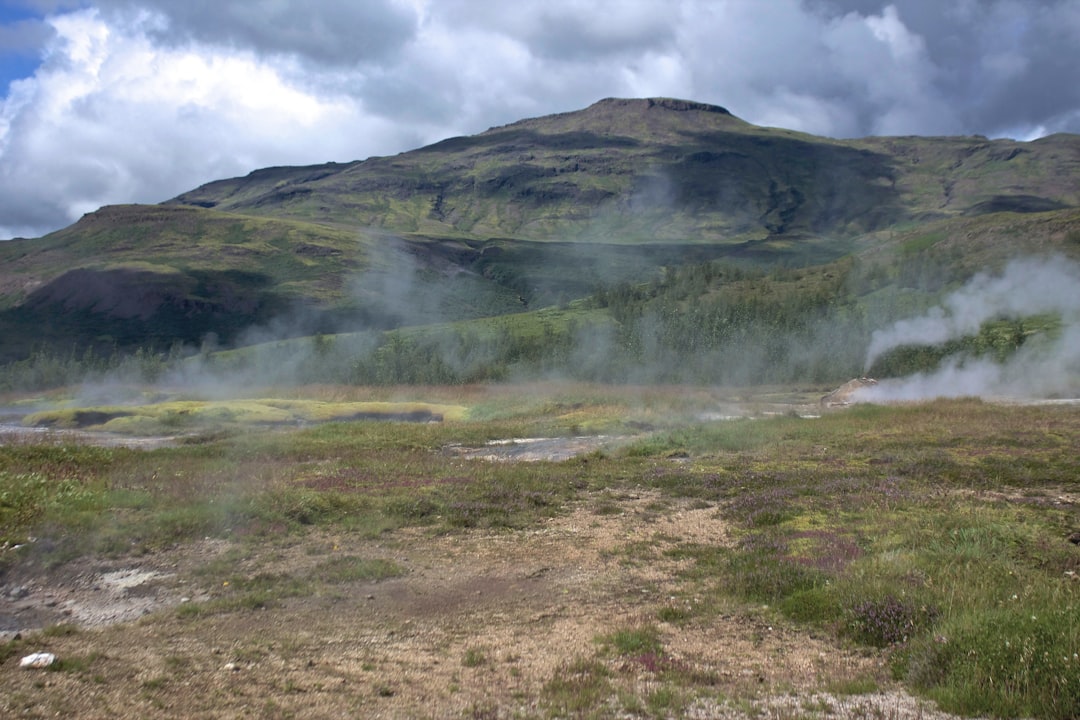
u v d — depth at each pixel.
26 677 8.09
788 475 21.98
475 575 13.14
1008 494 18.69
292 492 17.64
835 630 10.05
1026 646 8.20
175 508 15.73
